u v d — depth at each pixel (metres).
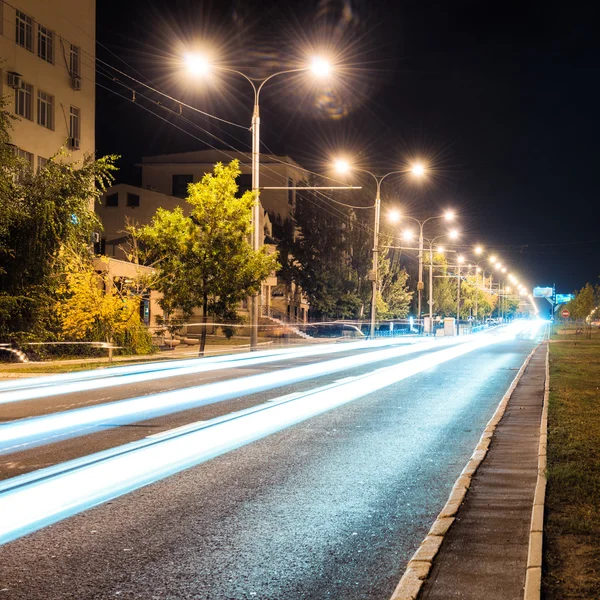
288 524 5.56
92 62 37.91
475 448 8.80
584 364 24.05
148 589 4.20
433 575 4.29
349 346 38.62
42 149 33.50
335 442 9.16
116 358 26.67
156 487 6.70
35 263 24.03
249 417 11.13
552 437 9.32
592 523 5.36
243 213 27.94
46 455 8.09
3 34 30.53
